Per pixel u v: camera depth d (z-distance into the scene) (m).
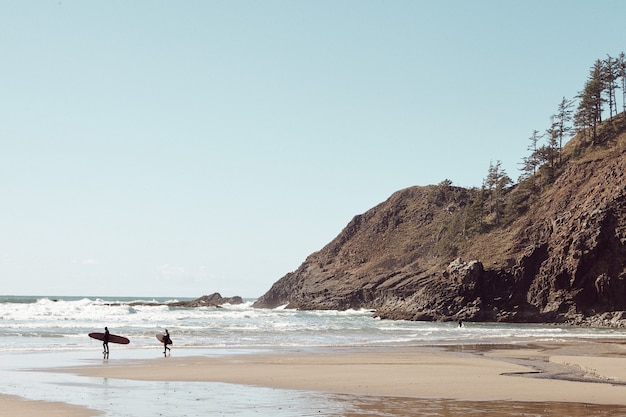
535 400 24.77
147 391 27.14
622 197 131.88
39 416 20.84
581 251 127.69
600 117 177.25
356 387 28.89
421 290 142.75
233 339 65.81
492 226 171.75
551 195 162.75
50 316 106.38
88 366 37.50
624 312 120.06
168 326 85.31
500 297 134.12
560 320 125.44
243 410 22.27
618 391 27.25
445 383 30.31
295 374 34.19
